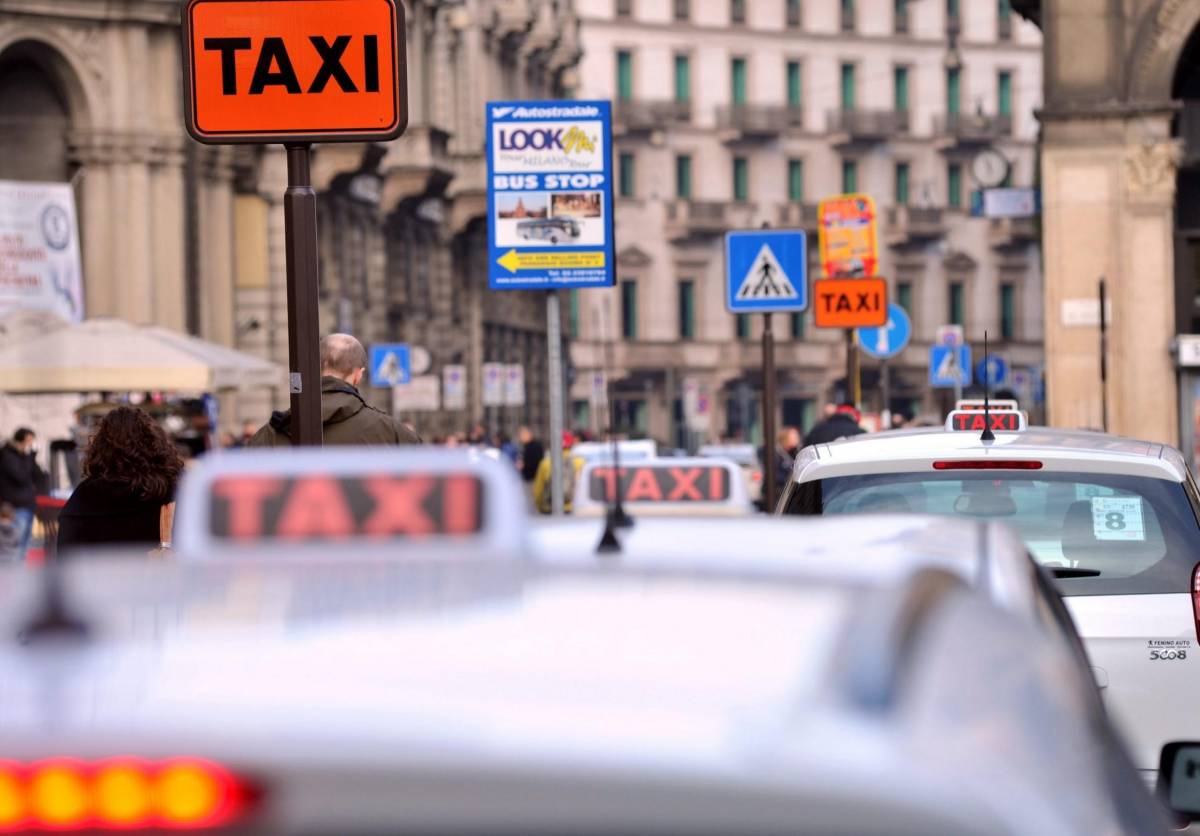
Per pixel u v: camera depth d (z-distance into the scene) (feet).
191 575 18.30
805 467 74.74
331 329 440.86
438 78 540.11
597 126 142.61
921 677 15.07
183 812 12.48
